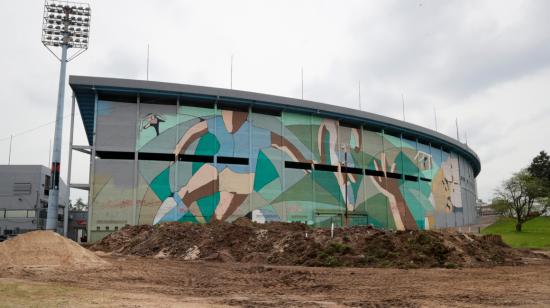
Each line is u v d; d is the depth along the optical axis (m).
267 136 62.81
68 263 24.11
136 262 29.50
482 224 101.44
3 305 12.41
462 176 102.62
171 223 42.81
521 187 73.12
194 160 58.47
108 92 56.34
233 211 58.25
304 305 14.47
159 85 56.97
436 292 17.36
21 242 24.83
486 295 16.52
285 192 62.41
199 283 20.17
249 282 20.64
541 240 59.56
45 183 77.81
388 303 14.89
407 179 80.31
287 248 31.97
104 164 54.31
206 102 60.56
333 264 27.89
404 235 30.28
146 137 56.47
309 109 66.19
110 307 12.58
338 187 67.62
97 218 52.75
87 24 61.25
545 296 16.23
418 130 81.44
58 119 55.84
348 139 71.19
